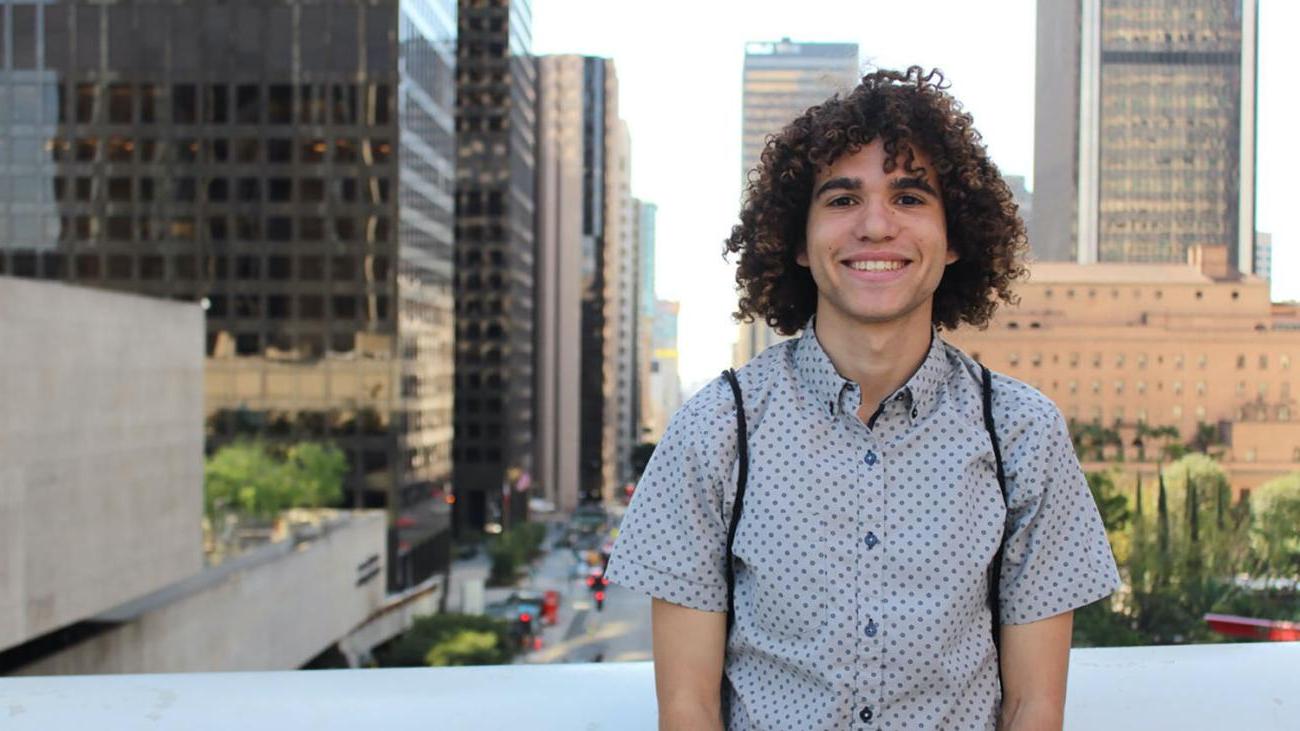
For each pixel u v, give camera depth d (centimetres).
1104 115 8244
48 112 5559
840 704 129
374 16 5616
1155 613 4991
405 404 5791
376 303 5634
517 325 10581
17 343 1777
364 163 5638
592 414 14138
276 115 5628
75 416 1975
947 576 131
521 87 10888
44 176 5566
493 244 10038
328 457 5234
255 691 180
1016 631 139
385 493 5606
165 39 5594
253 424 5594
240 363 5612
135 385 2239
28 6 5556
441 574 6594
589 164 14150
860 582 131
